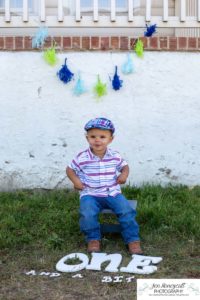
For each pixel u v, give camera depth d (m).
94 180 3.38
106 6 5.18
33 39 4.27
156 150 4.35
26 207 3.96
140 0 5.15
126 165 3.46
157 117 4.33
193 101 4.34
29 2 5.10
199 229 3.51
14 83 4.29
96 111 4.32
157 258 3.17
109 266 3.09
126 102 4.32
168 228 3.56
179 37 4.32
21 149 4.32
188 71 4.32
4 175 4.33
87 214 3.29
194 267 3.10
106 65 4.30
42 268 3.12
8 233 3.51
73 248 3.36
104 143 3.37
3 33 4.76
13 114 4.30
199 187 4.32
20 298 2.81
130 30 4.90
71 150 4.33
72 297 2.82
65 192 4.28
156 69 4.31
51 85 4.30
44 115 4.31
